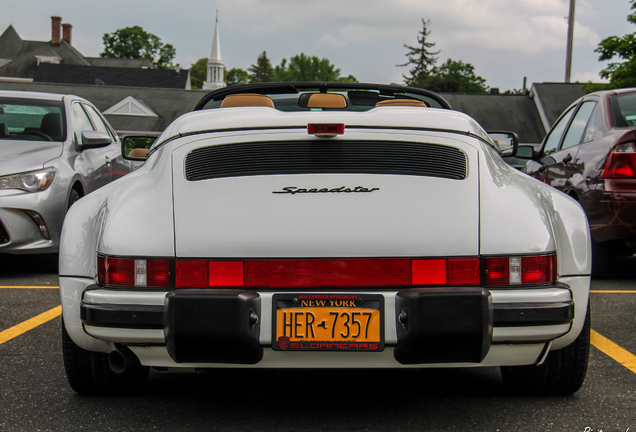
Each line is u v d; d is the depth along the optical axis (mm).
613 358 3783
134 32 111562
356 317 2521
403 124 2822
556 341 2814
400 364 2580
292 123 2799
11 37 90312
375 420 2861
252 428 2770
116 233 2635
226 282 2553
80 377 3074
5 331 4371
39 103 7273
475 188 2678
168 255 2572
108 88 61875
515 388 3188
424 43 90625
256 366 2590
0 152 6484
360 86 4184
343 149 2717
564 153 6758
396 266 2545
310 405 3053
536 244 2588
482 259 2564
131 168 8609
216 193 2652
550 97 56156
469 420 2861
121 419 2873
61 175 6465
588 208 6027
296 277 2545
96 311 2580
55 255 6762
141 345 2635
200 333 2477
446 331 2463
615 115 6152
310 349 2516
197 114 3027
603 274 6332
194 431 2736
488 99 57812
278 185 2643
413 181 2654
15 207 6121
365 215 2580
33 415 2916
